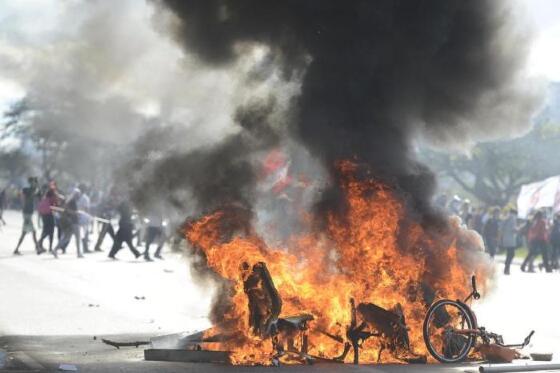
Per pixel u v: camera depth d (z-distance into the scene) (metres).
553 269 32.78
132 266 26.55
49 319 14.52
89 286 20.19
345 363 10.14
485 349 10.42
